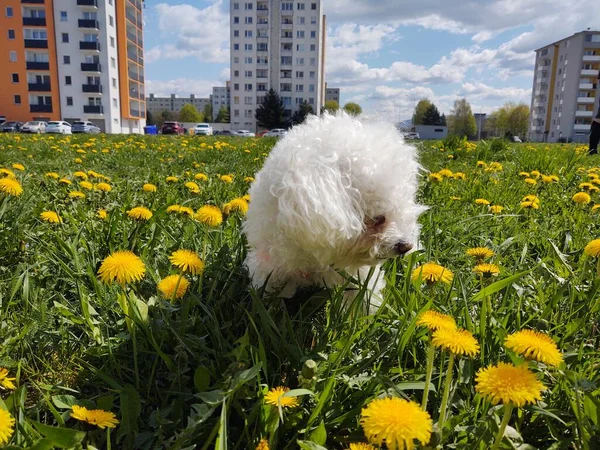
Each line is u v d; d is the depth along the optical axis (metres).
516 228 3.42
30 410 1.56
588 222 3.70
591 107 97.00
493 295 2.35
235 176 6.04
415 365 1.82
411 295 2.05
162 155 9.69
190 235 3.08
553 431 1.43
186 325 1.91
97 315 2.12
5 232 2.96
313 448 1.25
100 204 4.23
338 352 1.77
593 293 2.03
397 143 2.36
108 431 1.30
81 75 67.00
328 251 2.08
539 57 113.06
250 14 97.38
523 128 107.31
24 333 1.90
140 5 80.75
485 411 1.51
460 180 5.77
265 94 97.94
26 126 46.31
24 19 64.25
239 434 1.51
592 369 1.71
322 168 2.06
